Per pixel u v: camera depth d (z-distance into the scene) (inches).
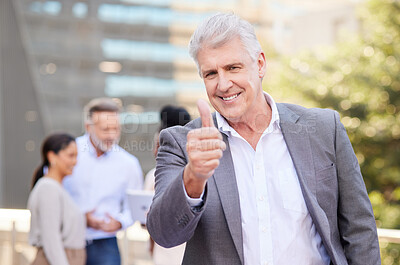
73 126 590.6
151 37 586.6
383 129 346.9
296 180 67.2
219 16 64.2
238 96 64.3
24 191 604.4
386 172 345.7
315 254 67.1
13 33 597.6
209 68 63.8
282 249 65.7
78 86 598.9
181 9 582.6
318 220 65.4
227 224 64.4
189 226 59.5
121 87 583.2
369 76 360.5
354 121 352.2
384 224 332.2
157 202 60.0
